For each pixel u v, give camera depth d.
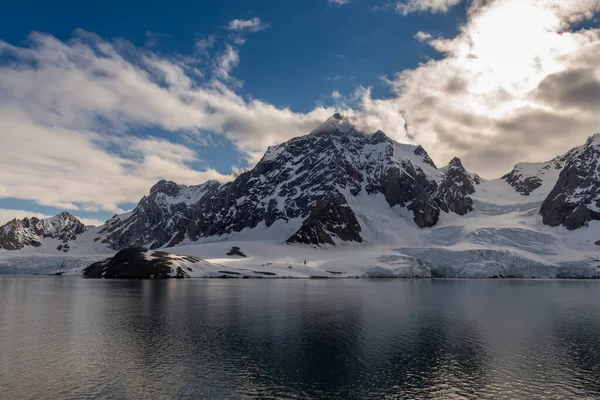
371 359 44.09
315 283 153.12
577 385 36.97
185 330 57.75
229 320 65.62
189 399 33.56
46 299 94.31
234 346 48.91
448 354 46.09
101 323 62.78
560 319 68.38
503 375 39.44
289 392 35.00
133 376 38.59
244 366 41.53
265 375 39.00
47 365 41.69
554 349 48.47
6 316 69.31
